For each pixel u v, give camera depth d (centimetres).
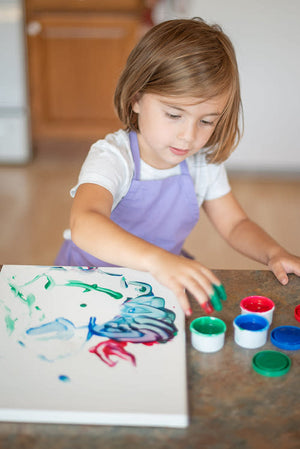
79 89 338
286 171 316
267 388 66
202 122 92
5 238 242
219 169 118
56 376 66
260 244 106
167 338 74
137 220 114
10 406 61
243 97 300
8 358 69
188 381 67
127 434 59
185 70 87
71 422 60
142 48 95
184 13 287
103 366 68
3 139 321
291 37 286
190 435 59
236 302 83
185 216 117
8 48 306
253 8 281
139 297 83
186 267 72
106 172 99
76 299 82
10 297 82
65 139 355
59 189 293
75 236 83
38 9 318
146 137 96
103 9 320
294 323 79
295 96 298
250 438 58
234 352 72
